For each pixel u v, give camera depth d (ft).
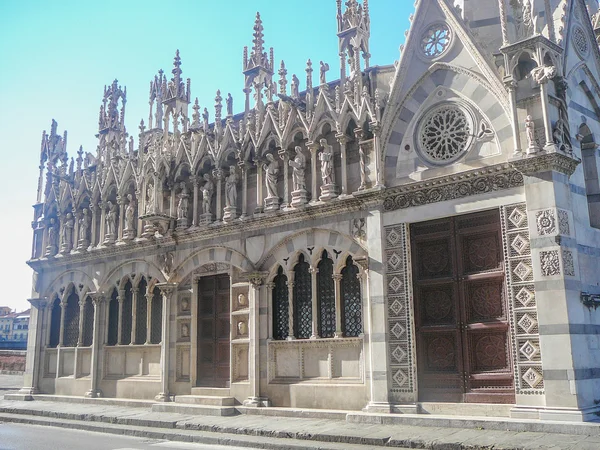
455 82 67.72
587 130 69.72
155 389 90.63
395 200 69.51
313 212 75.77
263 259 80.69
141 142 99.09
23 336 448.24
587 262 62.90
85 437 66.08
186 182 93.20
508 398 59.93
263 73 88.02
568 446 46.65
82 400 97.60
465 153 65.82
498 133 63.93
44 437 65.62
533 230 59.06
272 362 77.92
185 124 95.04
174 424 70.03
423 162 68.69
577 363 55.88
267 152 83.25
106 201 104.22
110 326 101.19
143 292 97.66
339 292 73.15
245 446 58.13
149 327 94.32
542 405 56.95
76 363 103.50
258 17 89.51
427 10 70.85
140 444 59.98
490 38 70.85
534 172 59.72
